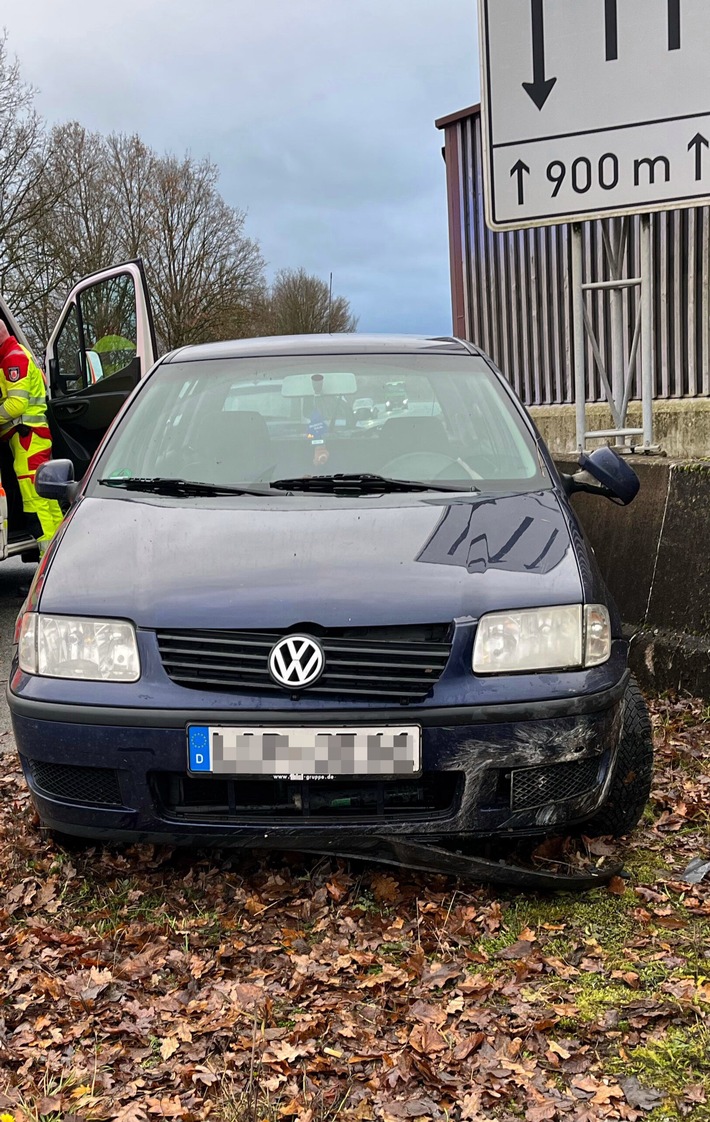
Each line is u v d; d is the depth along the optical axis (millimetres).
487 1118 2094
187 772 2754
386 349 4348
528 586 2910
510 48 6059
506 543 3104
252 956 2713
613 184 5949
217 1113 2145
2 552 6953
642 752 3248
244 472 3682
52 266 26781
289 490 3525
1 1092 2230
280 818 2787
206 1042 2369
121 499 3531
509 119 6133
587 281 9094
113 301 7211
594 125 5934
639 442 7609
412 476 3639
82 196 33938
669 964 2641
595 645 2914
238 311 39438
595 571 3135
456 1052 2281
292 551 3033
